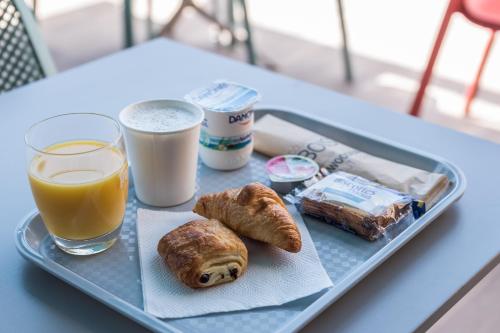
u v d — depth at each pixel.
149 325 0.60
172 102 0.82
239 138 0.86
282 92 1.09
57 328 0.62
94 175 0.67
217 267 0.65
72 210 0.67
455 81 2.67
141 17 3.27
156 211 0.78
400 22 3.23
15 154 0.91
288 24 3.23
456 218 0.78
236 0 3.22
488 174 0.87
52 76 1.14
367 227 0.73
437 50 2.00
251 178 0.87
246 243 0.72
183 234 0.68
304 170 0.84
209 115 0.85
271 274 0.67
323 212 0.76
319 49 2.96
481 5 1.96
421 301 0.65
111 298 0.63
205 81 1.12
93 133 0.76
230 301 0.64
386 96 2.55
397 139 0.96
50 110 1.03
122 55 1.22
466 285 0.68
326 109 1.04
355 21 3.26
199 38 3.04
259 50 2.94
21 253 0.69
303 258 0.70
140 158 0.77
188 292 0.65
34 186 0.67
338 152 0.89
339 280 0.68
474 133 2.31
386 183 0.83
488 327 0.86
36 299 0.66
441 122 2.37
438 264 0.70
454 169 0.85
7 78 1.21
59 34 3.04
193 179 0.81
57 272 0.66
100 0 3.49
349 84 2.65
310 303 0.64
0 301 0.65
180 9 2.83
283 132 0.93
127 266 0.69
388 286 0.67
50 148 0.72
